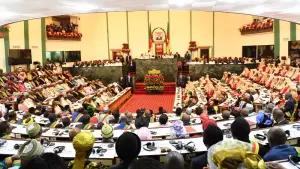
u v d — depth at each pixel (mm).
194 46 23172
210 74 21094
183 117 7098
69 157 4922
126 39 25922
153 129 6672
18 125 7410
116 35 25828
